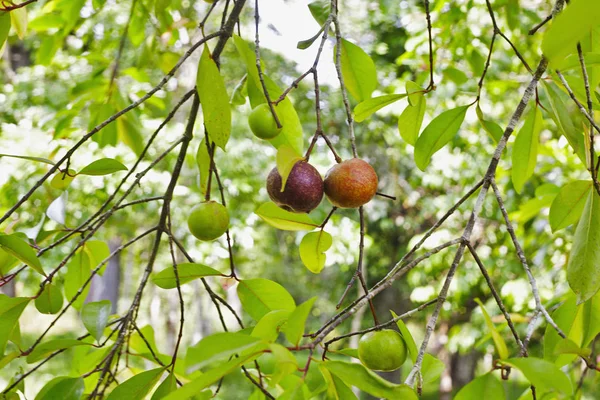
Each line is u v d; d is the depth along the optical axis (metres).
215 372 0.38
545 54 0.41
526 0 1.25
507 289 1.46
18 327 0.52
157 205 1.57
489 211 1.70
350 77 0.57
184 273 0.52
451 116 0.55
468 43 1.08
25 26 0.58
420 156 0.56
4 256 0.53
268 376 0.54
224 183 1.76
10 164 1.30
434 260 1.72
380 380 0.39
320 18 0.58
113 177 1.47
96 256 0.60
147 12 0.82
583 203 0.49
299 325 0.39
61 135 0.94
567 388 0.38
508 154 1.42
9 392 0.50
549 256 1.22
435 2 1.04
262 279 0.52
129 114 0.78
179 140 0.54
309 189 0.47
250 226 1.82
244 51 0.49
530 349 1.65
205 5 1.67
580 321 0.49
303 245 0.51
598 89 0.63
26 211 1.33
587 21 0.40
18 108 1.77
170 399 0.38
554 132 1.49
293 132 0.54
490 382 0.40
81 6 0.83
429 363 0.45
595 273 0.45
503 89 1.31
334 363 0.40
